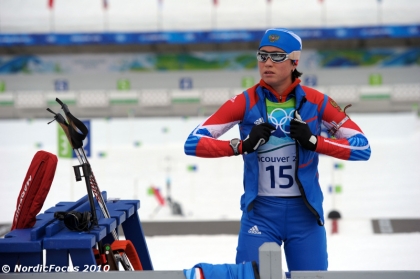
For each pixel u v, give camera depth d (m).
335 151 9.92
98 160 35.78
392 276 8.23
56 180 30.64
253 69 54.09
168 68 54.31
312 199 10.31
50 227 9.41
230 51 54.00
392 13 54.00
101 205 10.61
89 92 49.53
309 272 8.33
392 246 19.47
